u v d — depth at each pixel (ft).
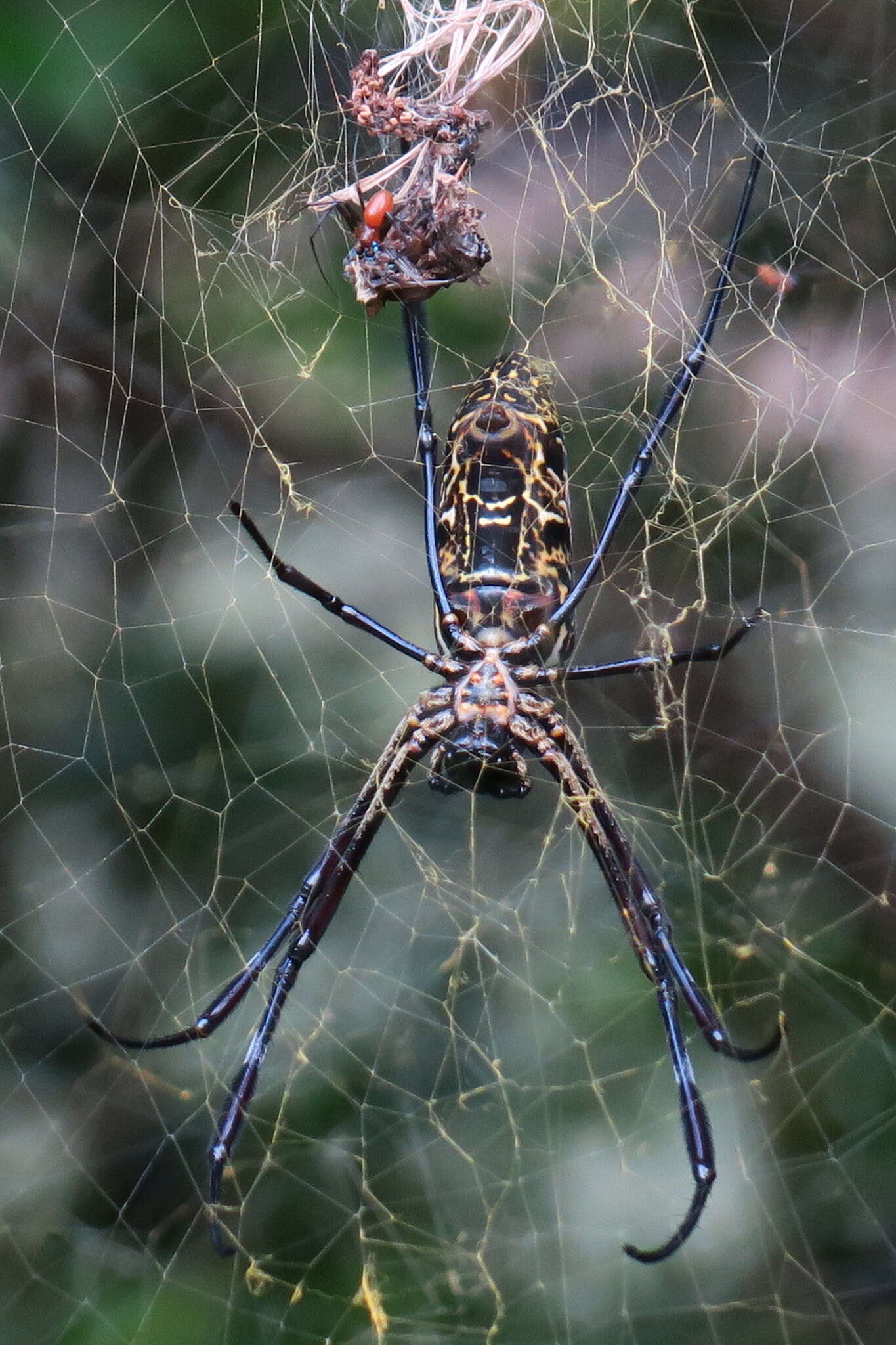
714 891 2.34
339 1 2.31
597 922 2.32
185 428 2.35
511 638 2.24
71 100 2.28
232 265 2.34
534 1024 2.31
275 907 2.33
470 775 2.24
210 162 2.33
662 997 2.23
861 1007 2.31
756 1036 2.31
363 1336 2.27
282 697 2.32
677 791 2.35
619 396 2.35
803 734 2.33
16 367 2.33
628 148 2.35
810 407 2.35
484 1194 2.30
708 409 2.36
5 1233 2.28
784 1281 2.28
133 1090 2.31
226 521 2.34
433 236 2.21
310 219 2.33
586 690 2.36
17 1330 2.26
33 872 2.33
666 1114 2.30
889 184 2.37
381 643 2.33
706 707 2.35
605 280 2.33
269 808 2.34
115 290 2.33
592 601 2.36
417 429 2.26
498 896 2.34
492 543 2.22
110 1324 2.26
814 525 2.35
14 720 2.34
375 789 2.25
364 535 2.34
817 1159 2.29
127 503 2.35
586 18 2.32
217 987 2.32
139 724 2.33
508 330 2.31
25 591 2.34
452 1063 2.32
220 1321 2.26
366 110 2.21
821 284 2.37
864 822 2.33
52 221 2.31
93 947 2.32
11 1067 2.31
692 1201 2.21
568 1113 2.30
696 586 2.36
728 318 2.35
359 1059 2.31
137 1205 2.29
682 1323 2.28
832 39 2.36
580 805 2.25
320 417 2.34
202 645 2.33
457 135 2.21
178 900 2.33
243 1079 2.23
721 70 2.37
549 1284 2.29
